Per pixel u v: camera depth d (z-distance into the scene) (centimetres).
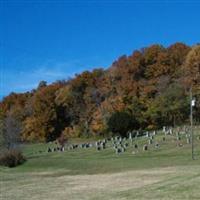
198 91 10550
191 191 1945
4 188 3538
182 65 11931
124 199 2005
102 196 2373
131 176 3822
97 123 11631
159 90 11219
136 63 12669
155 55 12588
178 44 12875
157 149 6612
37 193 3014
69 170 5325
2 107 15662
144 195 2012
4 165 6569
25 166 6347
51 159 6850
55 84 14325
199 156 5438
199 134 7725
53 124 13388
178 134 8038
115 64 13325
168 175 3419
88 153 7281
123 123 10862
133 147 7181
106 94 12644
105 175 4269
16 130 10400
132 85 11569
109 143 8475
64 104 13438
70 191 2992
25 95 16000
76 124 12975
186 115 10525
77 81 13588
